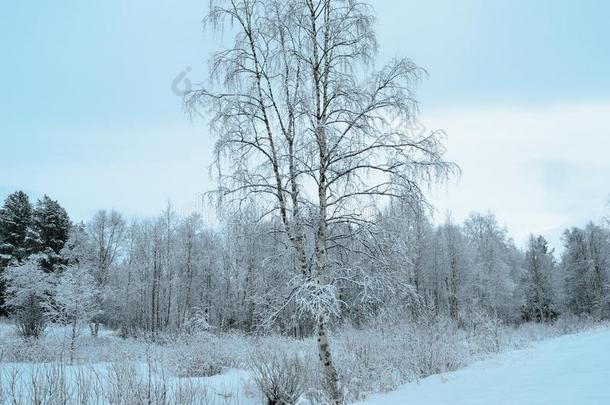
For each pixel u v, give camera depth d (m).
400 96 10.38
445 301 42.81
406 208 10.05
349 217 10.30
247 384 10.67
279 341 14.12
